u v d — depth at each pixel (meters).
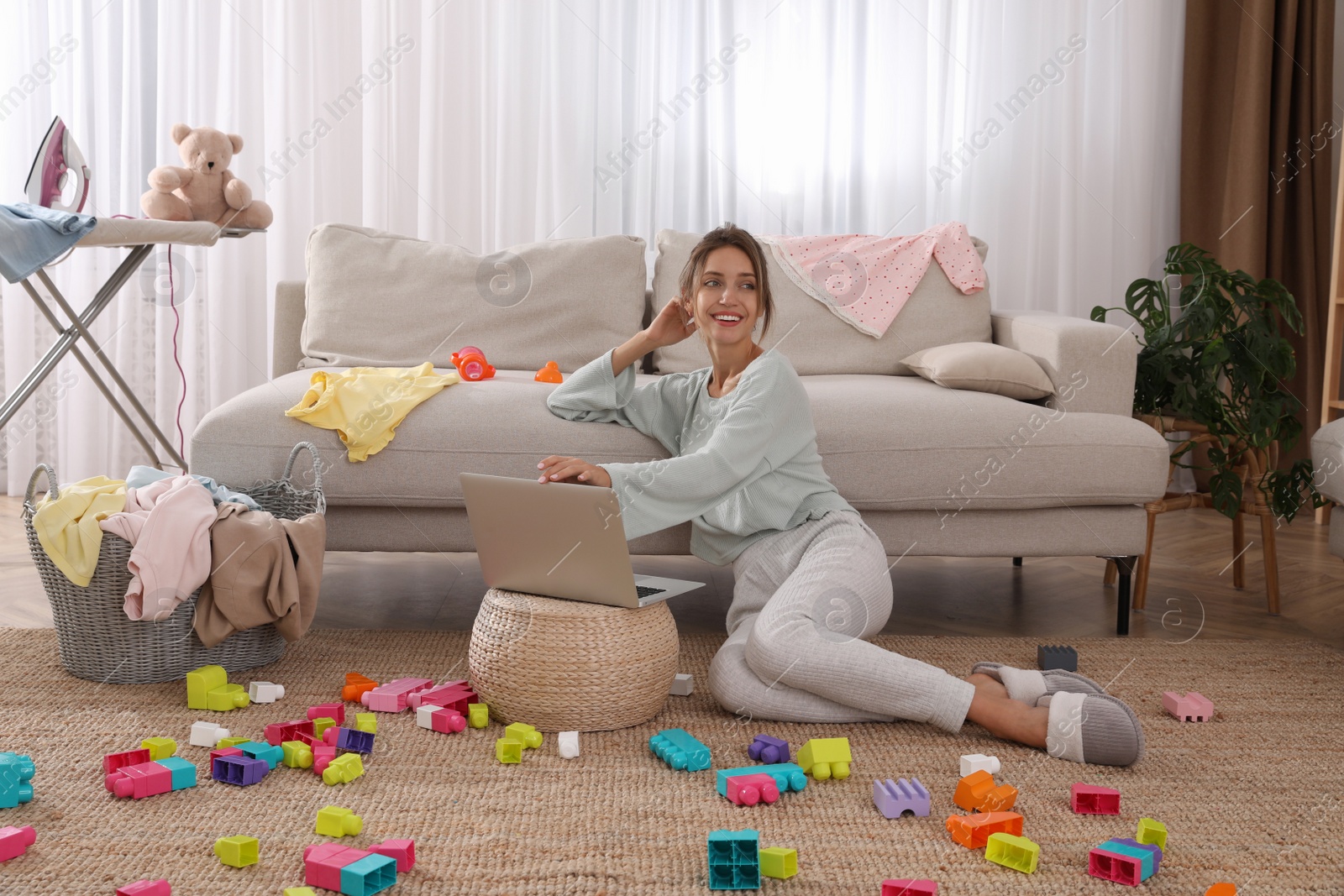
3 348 3.29
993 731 1.55
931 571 2.71
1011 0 3.48
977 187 3.54
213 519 1.69
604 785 1.38
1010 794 1.32
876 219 3.50
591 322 2.61
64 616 1.72
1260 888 1.14
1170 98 3.67
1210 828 1.28
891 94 3.44
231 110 3.21
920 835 1.26
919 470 2.01
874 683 1.55
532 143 3.37
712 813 1.31
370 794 1.34
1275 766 1.48
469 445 1.98
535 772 1.42
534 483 1.48
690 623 2.20
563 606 1.56
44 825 1.23
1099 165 3.60
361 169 3.31
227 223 2.57
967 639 2.05
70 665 1.75
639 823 1.28
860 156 3.48
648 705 1.60
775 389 1.76
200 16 3.17
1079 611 2.32
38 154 2.26
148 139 3.26
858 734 1.58
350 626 2.14
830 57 3.41
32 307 3.20
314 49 3.24
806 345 2.61
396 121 3.30
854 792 1.38
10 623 2.07
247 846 1.15
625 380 2.03
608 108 3.37
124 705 1.63
